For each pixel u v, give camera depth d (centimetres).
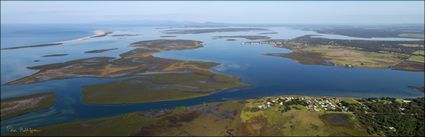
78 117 9644
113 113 10075
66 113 9962
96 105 10762
